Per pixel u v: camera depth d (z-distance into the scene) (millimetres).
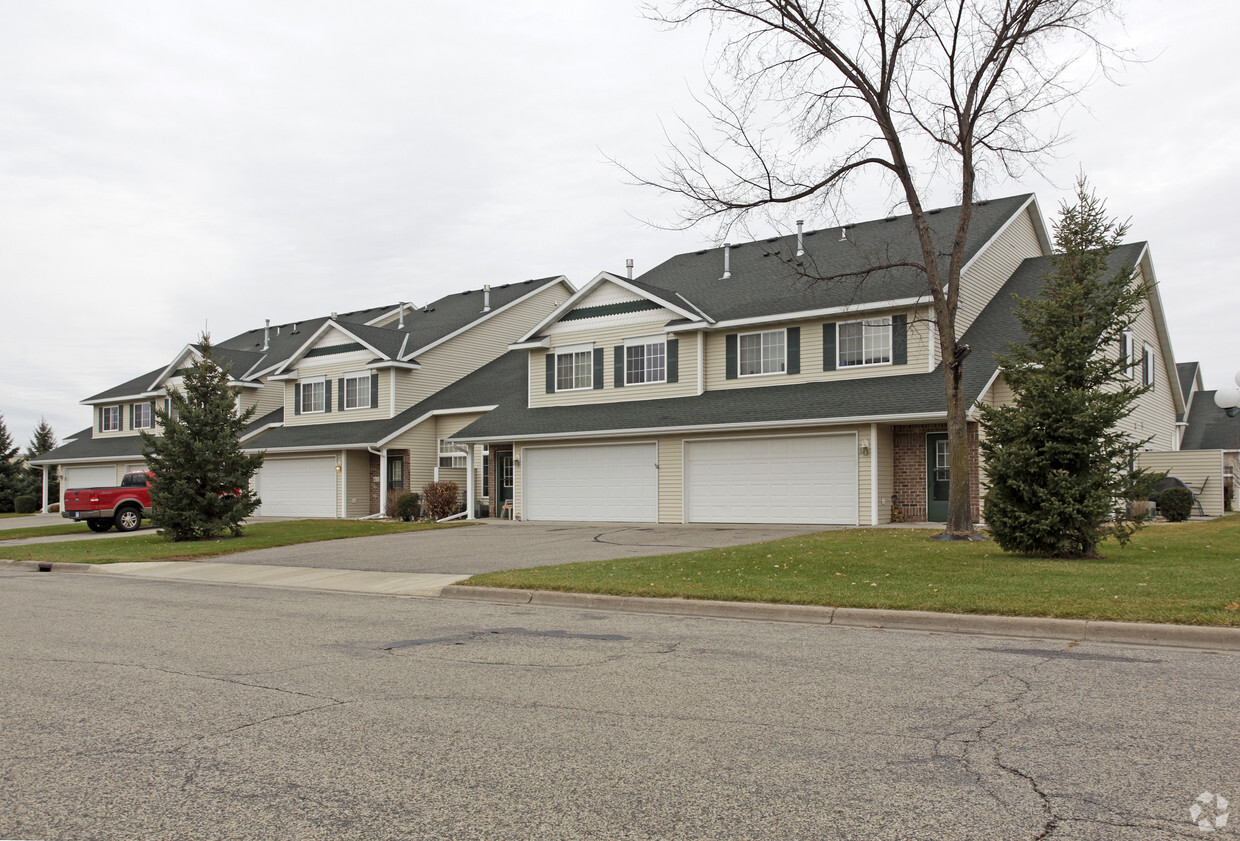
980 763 5121
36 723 6188
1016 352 15273
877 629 9867
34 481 55844
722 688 7016
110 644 9305
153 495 23891
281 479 36562
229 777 5031
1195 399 36594
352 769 5145
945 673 7477
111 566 19141
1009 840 4086
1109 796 4594
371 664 8094
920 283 23391
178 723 6145
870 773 4977
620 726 5953
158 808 4582
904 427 23172
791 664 7922
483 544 20516
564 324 29781
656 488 26094
